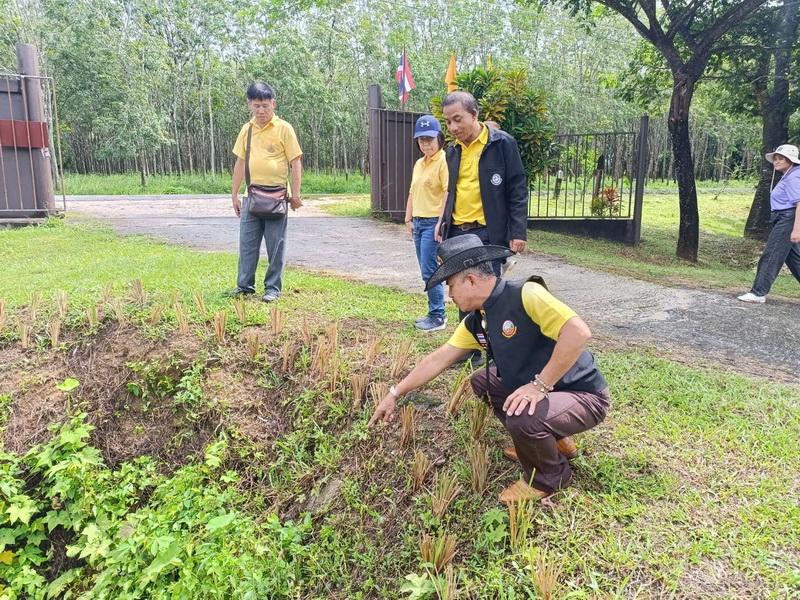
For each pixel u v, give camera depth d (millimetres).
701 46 10602
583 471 2811
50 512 3717
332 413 3619
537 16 34094
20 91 10094
